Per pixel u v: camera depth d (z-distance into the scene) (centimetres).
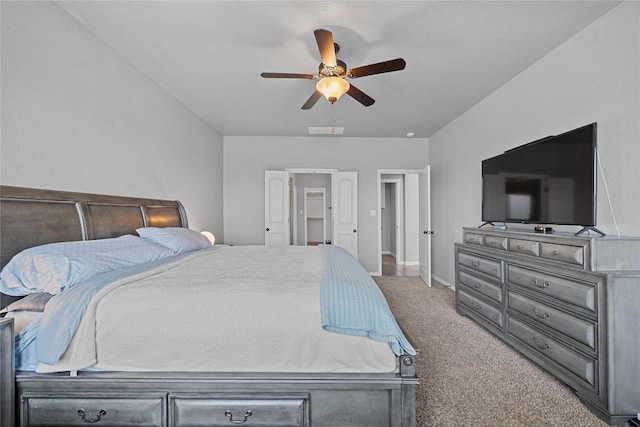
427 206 471
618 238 170
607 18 201
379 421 130
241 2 191
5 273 141
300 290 140
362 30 221
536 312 209
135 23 211
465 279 311
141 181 284
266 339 132
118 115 251
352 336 132
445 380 199
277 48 246
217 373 132
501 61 268
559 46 243
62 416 130
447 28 219
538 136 267
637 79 183
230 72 288
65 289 141
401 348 130
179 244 249
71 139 202
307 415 130
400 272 589
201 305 133
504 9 198
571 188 206
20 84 166
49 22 184
